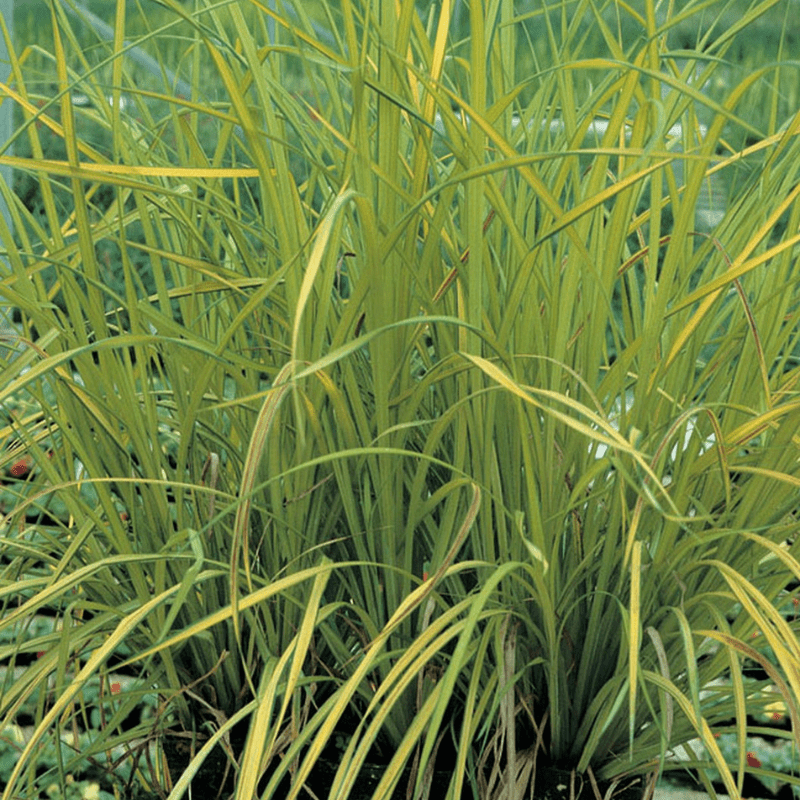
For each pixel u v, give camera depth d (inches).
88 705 83.7
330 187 78.8
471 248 71.4
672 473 76.9
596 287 74.9
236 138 80.6
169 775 80.1
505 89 76.9
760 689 77.9
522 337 74.3
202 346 73.4
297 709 75.2
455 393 77.7
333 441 77.0
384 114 71.6
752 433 72.3
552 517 72.7
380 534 76.9
